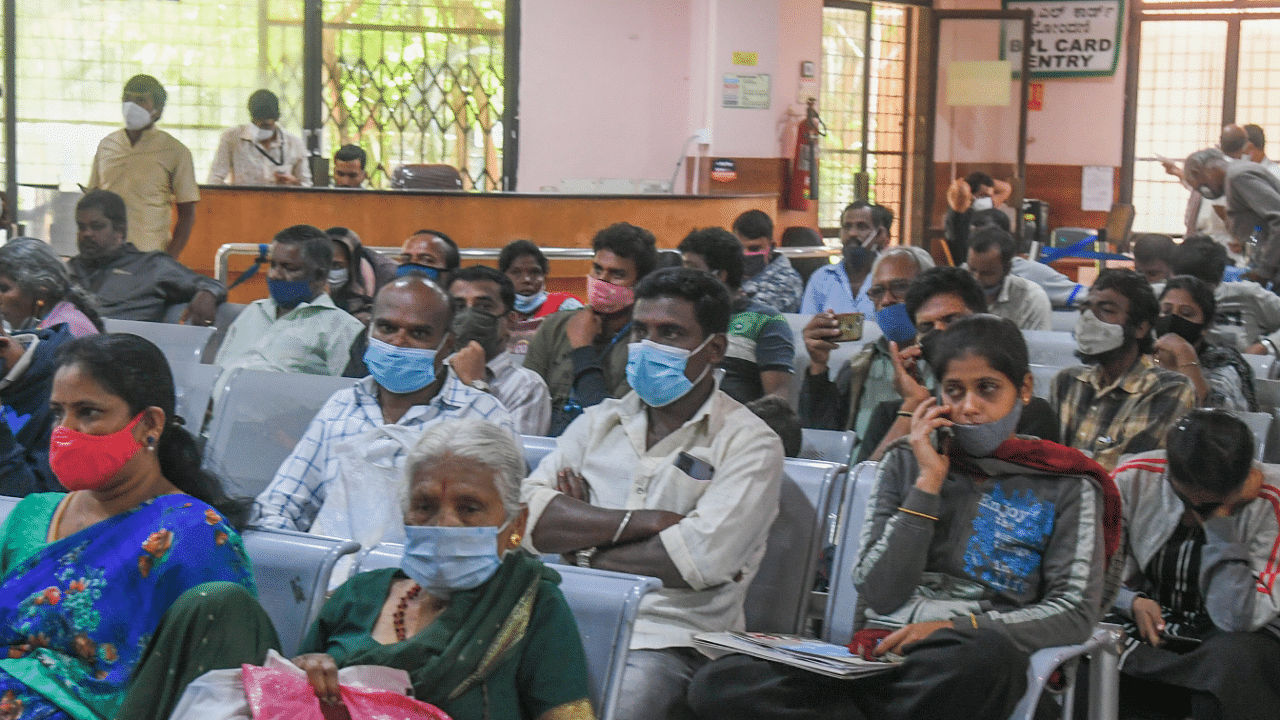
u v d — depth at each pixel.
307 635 2.21
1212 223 11.56
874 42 14.65
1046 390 4.37
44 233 8.09
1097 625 2.66
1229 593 3.00
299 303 4.70
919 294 3.83
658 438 2.96
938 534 2.61
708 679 2.54
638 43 12.84
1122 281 3.71
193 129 11.41
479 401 3.27
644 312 2.90
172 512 2.16
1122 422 3.72
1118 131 15.78
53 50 10.98
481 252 7.91
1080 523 2.54
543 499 2.82
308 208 9.01
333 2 11.77
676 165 13.09
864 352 4.14
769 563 2.92
